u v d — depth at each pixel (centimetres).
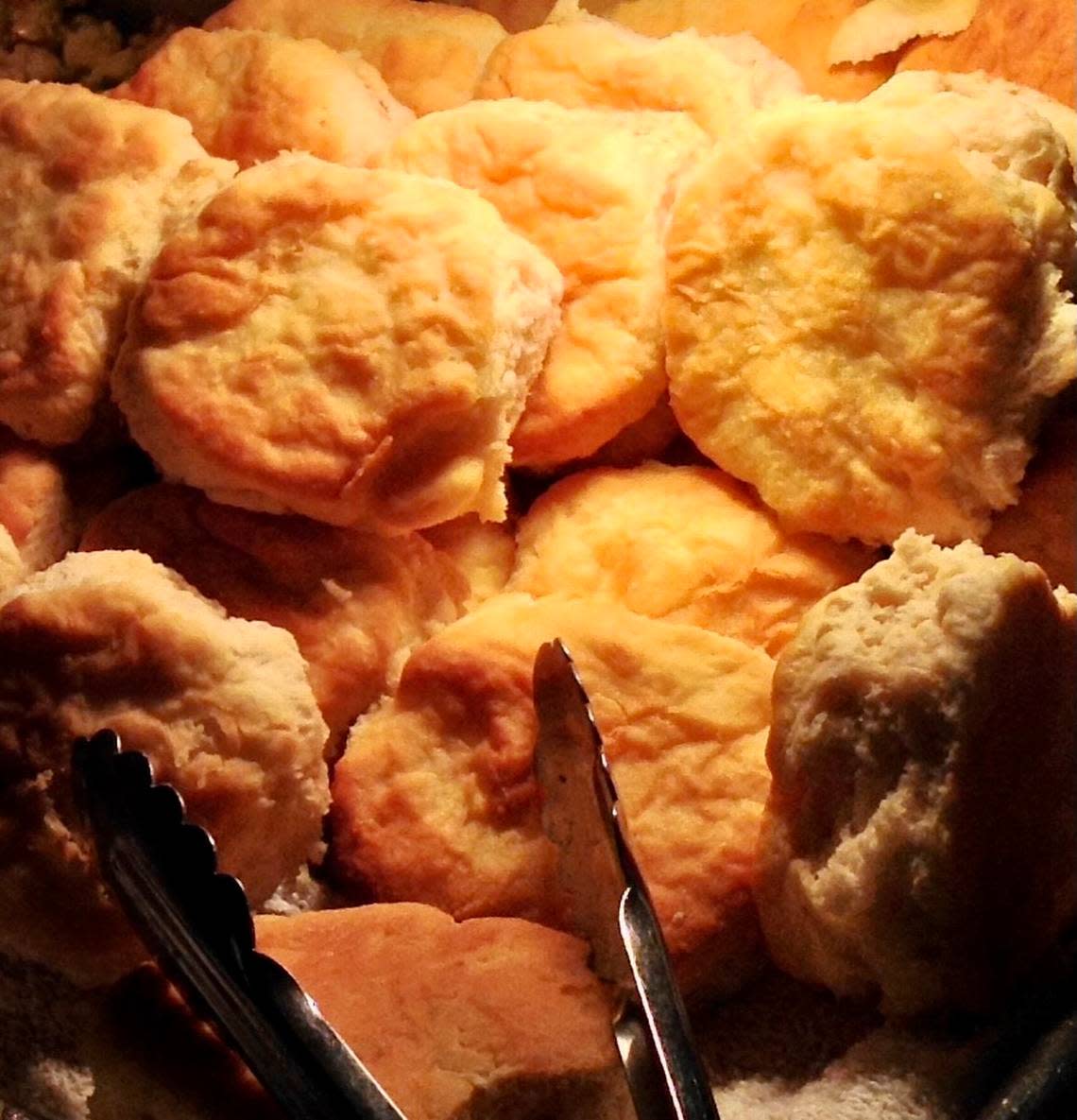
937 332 34
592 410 36
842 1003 32
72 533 38
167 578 34
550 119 39
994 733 29
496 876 32
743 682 33
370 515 35
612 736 32
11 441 38
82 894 31
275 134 39
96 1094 30
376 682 35
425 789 33
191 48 41
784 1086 31
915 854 29
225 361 35
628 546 35
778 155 36
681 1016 28
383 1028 29
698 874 32
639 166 38
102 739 29
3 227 38
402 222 35
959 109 36
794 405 35
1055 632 30
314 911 32
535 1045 28
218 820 31
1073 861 30
